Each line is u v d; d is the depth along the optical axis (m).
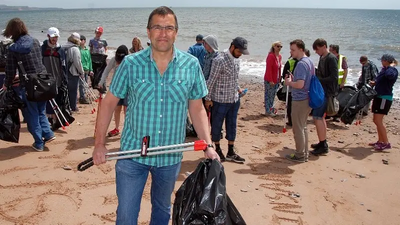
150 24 2.82
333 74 6.54
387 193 5.39
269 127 8.50
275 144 7.27
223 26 57.66
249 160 6.37
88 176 5.32
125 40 33.00
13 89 5.67
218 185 2.70
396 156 6.94
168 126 2.97
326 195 5.23
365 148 7.36
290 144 7.32
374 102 7.21
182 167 5.92
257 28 52.62
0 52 6.79
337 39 34.50
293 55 6.08
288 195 5.16
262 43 30.23
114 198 4.76
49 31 6.84
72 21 81.50
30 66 5.68
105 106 2.99
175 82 2.91
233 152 6.22
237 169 5.94
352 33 43.28
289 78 6.13
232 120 6.07
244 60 20.47
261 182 5.52
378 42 31.44
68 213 4.38
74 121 7.99
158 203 3.26
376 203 5.09
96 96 10.62
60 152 6.14
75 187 4.99
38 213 4.35
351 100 7.48
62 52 7.26
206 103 5.86
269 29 50.41
